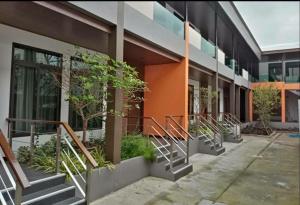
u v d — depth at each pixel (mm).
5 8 3932
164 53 7469
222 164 7555
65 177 4234
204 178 6020
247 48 13250
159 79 8883
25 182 2732
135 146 6000
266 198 4852
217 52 11234
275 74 20734
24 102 5785
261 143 12031
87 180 3928
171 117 7707
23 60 5730
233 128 12625
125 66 5055
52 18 4402
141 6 3508
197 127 9461
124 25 5387
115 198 4566
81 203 3832
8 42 5336
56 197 3789
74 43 6328
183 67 8438
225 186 5477
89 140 6555
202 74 10648
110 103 5137
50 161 4523
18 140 5582
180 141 7723
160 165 5863
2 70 5250
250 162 7926
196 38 9211
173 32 7688
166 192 4961
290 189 5406
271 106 16969
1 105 5230
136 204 4320
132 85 5375
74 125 6941
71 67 5609
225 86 15703
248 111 18766
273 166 7461
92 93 5008
